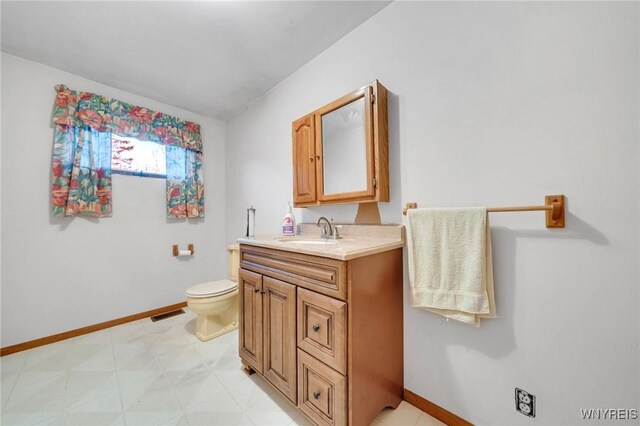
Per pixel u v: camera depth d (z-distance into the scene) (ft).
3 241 5.69
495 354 3.39
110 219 7.16
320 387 3.39
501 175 3.37
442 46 3.89
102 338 6.39
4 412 3.94
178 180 8.36
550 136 3.01
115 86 7.20
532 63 3.13
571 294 2.89
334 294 3.26
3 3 4.34
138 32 5.12
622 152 2.61
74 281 6.56
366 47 4.89
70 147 6.36
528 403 3.16
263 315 4.41
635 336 2.57
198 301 6.04
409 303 4.19
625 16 2.59
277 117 7.20
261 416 3.90
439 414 3.87
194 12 4.61
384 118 4.47
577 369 2.86
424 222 3.68
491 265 3.32
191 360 5.40
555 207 2.91
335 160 5.06
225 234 9.79
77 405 4.09
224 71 6.52
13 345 5.72
